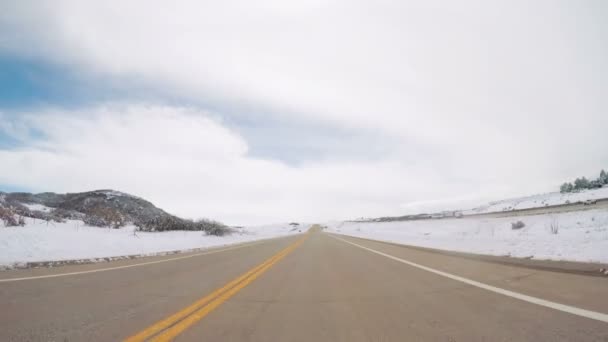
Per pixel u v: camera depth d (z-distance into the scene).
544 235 14.55
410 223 55.78
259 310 4.20
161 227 28.73
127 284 6.23
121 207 39.91
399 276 6.98
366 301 4.65
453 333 3.09
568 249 8.47
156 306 4.40
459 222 39.25
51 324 3.51
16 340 3.00
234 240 29.59
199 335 3.18
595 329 2.96
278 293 5.36
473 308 3.98
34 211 21.27
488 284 5.50
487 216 41.22
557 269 6.42
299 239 31.39
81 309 4.21
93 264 9.92
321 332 3.26
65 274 7.46
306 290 5.61
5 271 7.96
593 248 7.95
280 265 9.70
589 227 17.12
